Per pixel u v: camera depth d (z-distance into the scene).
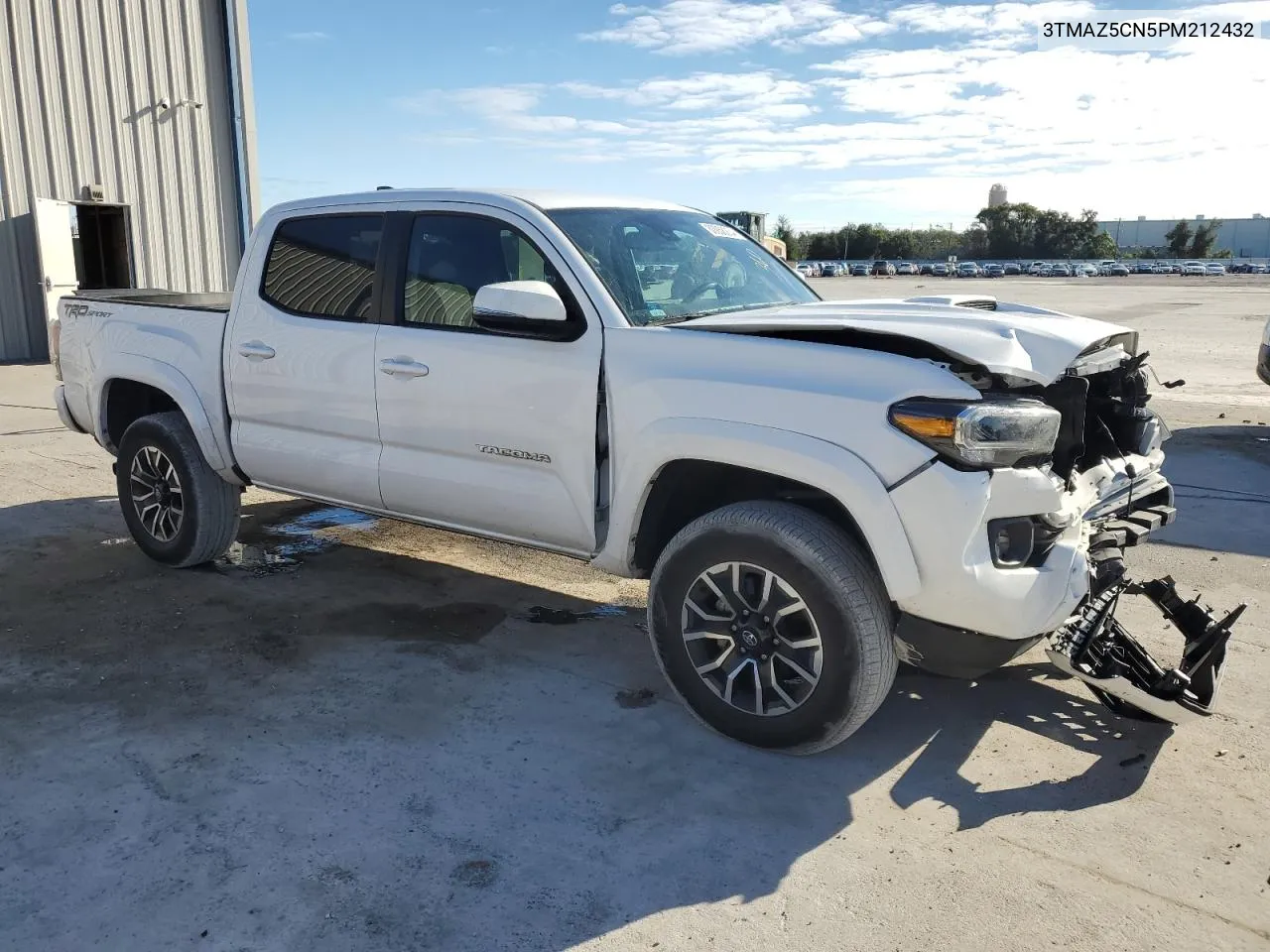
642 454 3.40
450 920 2.51
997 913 2.56
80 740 3.38
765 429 3.13
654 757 3.33
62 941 2.41
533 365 3.66
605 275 3.69
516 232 3.81
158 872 2.68
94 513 6.25
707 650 3.45
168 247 15.99
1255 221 134.88
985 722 3.62
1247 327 21.80
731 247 4.49
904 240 117.25
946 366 3.03
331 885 2.64
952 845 2.87
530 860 2.76
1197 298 37.44
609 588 5.04
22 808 2.97
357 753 3.32
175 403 5.26
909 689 3.89
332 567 5.27
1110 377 3.82
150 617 4.51
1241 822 3.00
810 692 3.18
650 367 3.39
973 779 3.23
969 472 2.92
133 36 15.13
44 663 3.99
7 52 13.67
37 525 5.96
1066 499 3.26
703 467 3.42
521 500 3.79
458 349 3.85
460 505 3.98
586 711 3.66
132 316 5.14
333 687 3.82
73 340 5.49
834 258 117.94
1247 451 8.28
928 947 2.43
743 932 2.48
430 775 3.19
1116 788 3.18
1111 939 2.47
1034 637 3.05
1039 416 3.01
